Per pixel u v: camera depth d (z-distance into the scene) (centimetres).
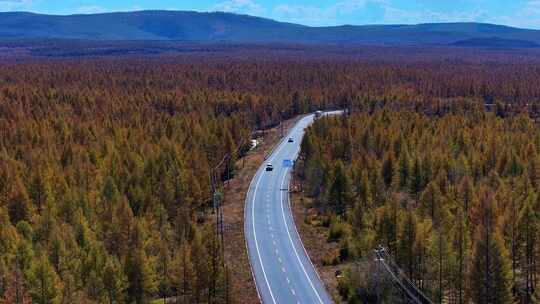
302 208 12656
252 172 15762
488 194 9769
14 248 8350
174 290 8781
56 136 16500
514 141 15512
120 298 7738
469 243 8250
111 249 9231
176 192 11706
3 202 11138
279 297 8481
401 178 13150
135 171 12206
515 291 8662
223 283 8056
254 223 11681
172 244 9588
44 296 7319
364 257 8494
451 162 13225
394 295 8162
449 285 8350
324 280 9025
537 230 8469
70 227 9469
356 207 10506
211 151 15088
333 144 15650
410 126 17662
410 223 8431
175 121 18488
